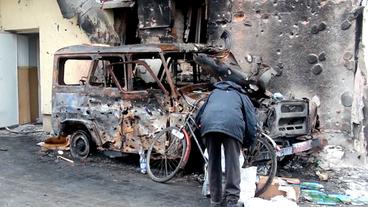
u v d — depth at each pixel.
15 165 7.56
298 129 6.73
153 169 6.94
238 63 8.34
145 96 6.88
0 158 8.08
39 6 10.99
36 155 8.30
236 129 5.00
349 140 7.48
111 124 7.23
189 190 6.18
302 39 7.87
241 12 8.47
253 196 5.51
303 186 6.32
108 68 7.29
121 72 7.29
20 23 11.34
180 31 9.37
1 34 11.28
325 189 6.32
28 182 6.53
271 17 8.16
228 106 5.09
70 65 9.89
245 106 5.19
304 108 6.80
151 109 6.84
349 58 7.45
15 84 11.62
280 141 6.65
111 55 7.24
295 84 7.96
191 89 7.08
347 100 7.49
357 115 7.44
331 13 7.59
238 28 8.52
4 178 6.75
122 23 10.09
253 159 5.89
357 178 6.86
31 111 12.16
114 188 6.25
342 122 7.54
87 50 7.64
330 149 7.50
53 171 7.16
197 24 9.26
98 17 10.27
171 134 6.55
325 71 7.67
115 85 7.33
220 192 5.22
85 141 7.79
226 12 8.64
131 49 7.03
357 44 7.39
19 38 11.81
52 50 10.88
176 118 6.61
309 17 7.79
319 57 7.72
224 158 5.19
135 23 10.04
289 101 6.64
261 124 6.27
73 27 10.59
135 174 6.97
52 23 10.83
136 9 9.80
